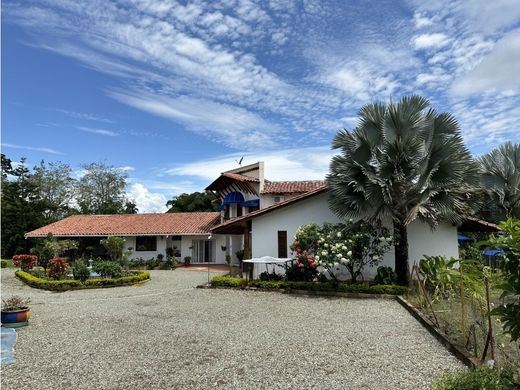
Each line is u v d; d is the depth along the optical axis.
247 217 18.09
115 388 5.68
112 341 8.34
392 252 16.88
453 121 14.68
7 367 6.69
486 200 24.59
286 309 11.94
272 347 7.68
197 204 47.69
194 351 7.46
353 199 15.09
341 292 14.58
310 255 15.87
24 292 17.34
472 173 14.44
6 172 41.69
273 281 16.22
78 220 34.91
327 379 5.86
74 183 52.88
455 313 9.59
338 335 8.58
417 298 11.96
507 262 4.23
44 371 6.46
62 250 27.06
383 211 15.18
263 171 26.77
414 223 17.08
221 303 13.20
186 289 17.16
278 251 17.88
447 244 16.78
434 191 13.93
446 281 11.05
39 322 10.50
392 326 9.38
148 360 6.95
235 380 5.89
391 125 14.88
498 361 5.52
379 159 14.95
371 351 7.28
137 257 31.86
